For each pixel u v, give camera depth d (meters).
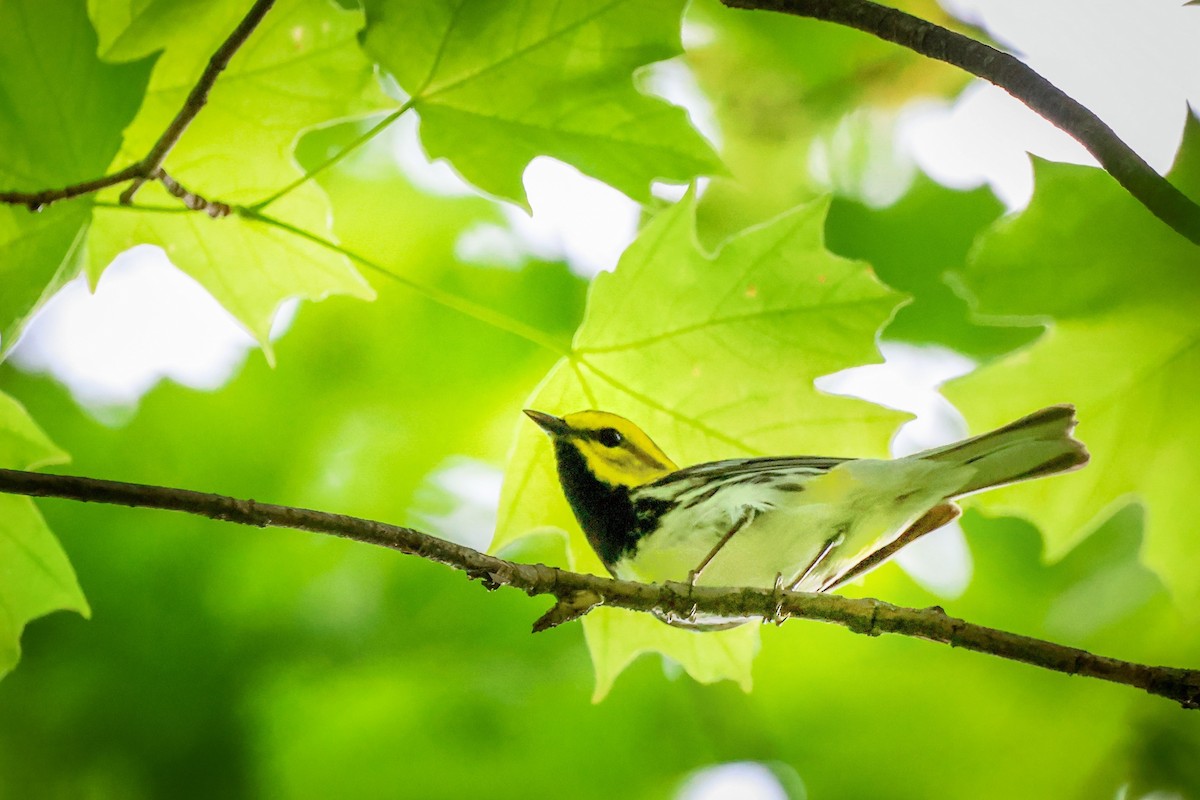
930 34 2.85
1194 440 2.89
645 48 2.89
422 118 2.89
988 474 2.88
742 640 2.91
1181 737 3.03
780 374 2.90
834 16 2.86
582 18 2.89
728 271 2.90
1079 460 2.88
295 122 2.90
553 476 2.91
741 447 2.90
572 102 2.89
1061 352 2.89
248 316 2.92
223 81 2.89
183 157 2.90
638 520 2.90
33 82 2.88
